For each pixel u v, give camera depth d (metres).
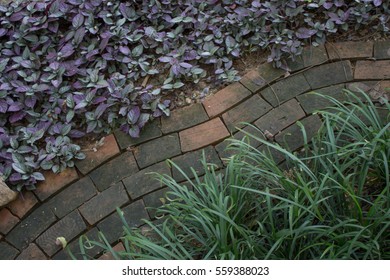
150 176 2.62
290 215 1.99
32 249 2.50
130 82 2.85
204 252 2.22
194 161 2.64
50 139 2.71
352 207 2.15
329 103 2.72
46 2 3.03
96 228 2.53
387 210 2.12
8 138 2.69
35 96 2.77
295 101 2.75
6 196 2.54
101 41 2.92
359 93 2.72
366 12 2.89
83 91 2.83
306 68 2.84
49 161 2.64
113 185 2.62
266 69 2.86
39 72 2.87
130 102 2.75
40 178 2.60
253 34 2.93
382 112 2.64
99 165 2.68
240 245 2.15
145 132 2.74
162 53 2.90
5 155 2.64
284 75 2.83
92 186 2.63
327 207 2.13
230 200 2.25
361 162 2.30
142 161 2.67
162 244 2.26
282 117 2.71
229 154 2.64
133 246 2.36
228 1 3.02
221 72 2.83
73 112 2.74
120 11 2.99
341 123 2.51
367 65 2.81
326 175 2.08
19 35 2.95
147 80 2.88
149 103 2.77
